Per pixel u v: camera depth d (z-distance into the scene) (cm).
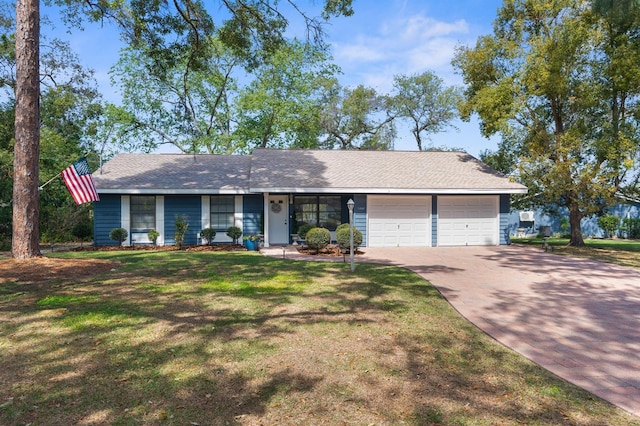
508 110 1745
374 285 853
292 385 388
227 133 3105
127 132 2848
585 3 1647
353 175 1805
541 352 504
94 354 446
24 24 961
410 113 4028
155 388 372
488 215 1836
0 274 838
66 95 2158
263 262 1169
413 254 1484
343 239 1425
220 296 721
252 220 1786
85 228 1709
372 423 324
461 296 804
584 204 1733
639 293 849
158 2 1238
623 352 509
